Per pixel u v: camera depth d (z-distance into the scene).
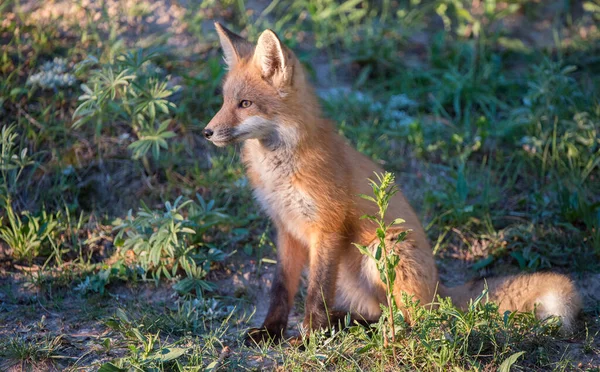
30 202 11.45
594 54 15.88
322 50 15.65
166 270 10.09
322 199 8.80
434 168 12.80
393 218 9.17
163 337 8.84
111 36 13.36
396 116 13.77
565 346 8.45
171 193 11.83
